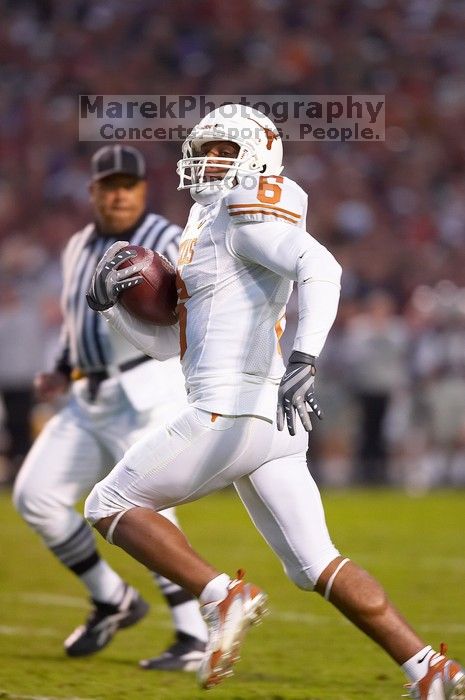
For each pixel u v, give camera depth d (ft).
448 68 204.85
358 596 41.14
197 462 41.39
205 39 206.90
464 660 56.08
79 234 62.18
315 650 59.82
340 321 155.02
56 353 63.62
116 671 55.52
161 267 44.11
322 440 152.05
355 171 186.70
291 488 42.04
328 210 179.52
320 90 200.95
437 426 149.89
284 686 51.62
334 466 151.84
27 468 59.31
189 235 43.14
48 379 63.41
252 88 200.54
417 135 194.80
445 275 170.09
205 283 41.96
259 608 40.27
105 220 60.39
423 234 179.22
